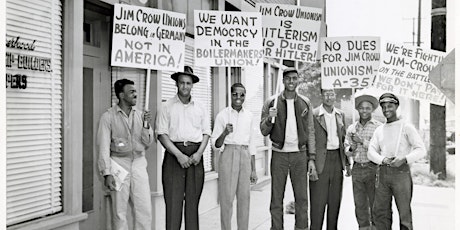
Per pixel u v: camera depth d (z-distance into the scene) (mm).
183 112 4355
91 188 4285
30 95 3428
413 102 4828
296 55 4742
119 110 4137
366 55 4805
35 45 3461
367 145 4711
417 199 4832
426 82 4762
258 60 4621
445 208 4711
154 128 4613
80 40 3809
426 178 4891
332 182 4777
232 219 5227
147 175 4258
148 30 4344
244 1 5629
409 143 4566
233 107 4539
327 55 4840
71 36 3732
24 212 3369
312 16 4723
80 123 3799
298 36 4738
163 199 4773
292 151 4676
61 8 3732
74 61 3744
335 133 4754
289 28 4738
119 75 4586
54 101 3648
